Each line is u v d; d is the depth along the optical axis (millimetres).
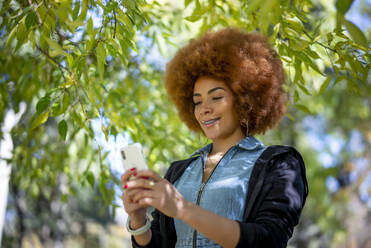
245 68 1619
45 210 6734
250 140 1577
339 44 1923
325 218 7758
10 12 2361
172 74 1887
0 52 3041
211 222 1181
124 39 1915
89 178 2898
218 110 1601
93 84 2363
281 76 1775
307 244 8234
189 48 1822
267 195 1372
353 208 8344
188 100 1850
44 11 1881
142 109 3682
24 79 2918
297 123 7637
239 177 1457
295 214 1335
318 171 7504
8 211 6250
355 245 8633
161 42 3562
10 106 3568
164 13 3617
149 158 3324
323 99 7180
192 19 2254
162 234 1557
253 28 2400
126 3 1878
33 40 2025
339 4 1073
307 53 2041
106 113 2750
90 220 9820
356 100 6969
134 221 1420
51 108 2049
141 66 3982
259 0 1069
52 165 3664
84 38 2979
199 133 1929
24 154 3328
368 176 8062
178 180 1651
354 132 8336
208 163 1605
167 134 3652
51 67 3045
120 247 10422
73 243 9633
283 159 1452
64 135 2037
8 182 3365
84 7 1832
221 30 1832
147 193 1199
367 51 1904
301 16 2131
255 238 1195
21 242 5852
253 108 1640
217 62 1619
